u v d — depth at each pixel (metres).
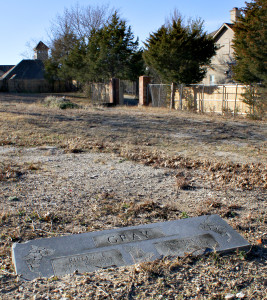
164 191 5.80
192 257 3.49
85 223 4.42
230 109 19.70
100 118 15.63
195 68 23.56
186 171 7.10
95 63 29.83
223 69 34.03
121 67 30.59
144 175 6.69
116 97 26.03
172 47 22.70
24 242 3.53
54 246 3.48
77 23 42.69
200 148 9.65
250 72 17.91
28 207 4.85
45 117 14.92
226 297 2.91
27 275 3.06
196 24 23.97
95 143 9.59
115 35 30.31
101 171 6.88
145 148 9.30
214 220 4.23
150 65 24.97
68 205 4.98
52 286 2.92
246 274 3.30
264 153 9.20
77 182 6.08
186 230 3.95
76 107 20.94
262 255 3.69
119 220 4.53
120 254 3.44
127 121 14.95
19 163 7.24
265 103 17.17
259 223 4.55
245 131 13.12
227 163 7.68
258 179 6.54
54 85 43.16
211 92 21.28
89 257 3.36
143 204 5.01
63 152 8.58
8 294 2.81
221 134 12.27
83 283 2.98
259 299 2.93
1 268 3.26
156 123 14.66
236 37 20.09
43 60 45.75
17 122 13.04
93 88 30.77
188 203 5.25
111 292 2.89
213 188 6.01
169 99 24.34
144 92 25.83
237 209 5.07
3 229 4.13
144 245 3.60
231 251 3.67
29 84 42.00
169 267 3.28
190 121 15.76
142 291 2.95
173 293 2.95
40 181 6.05
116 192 5.64
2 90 41.84
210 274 3.26
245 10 19.67
